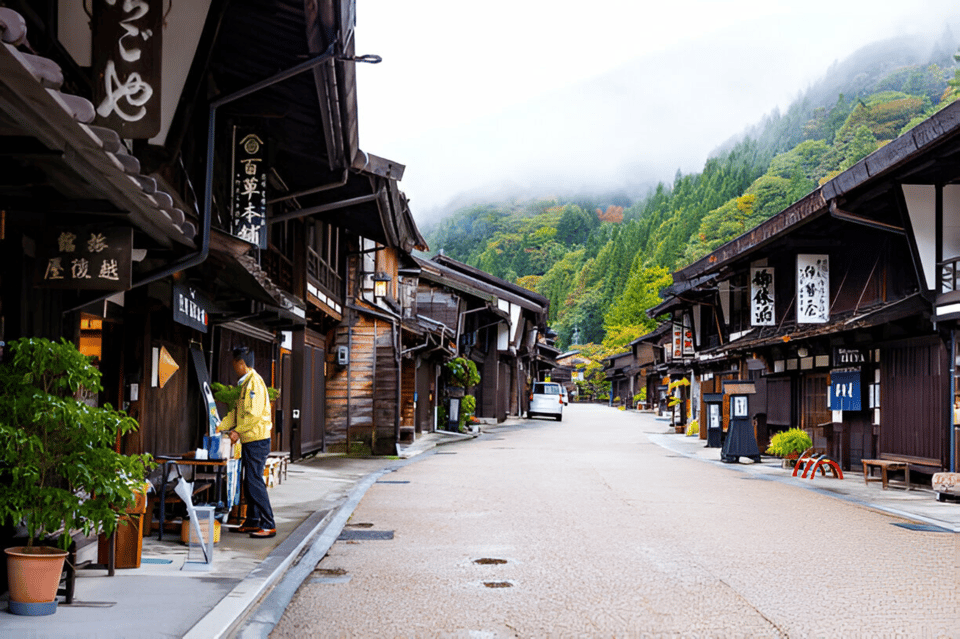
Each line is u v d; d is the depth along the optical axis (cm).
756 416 2273
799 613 572
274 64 877
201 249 705
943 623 548
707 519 1028
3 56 304
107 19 604
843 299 1848
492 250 19400
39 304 582
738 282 2627
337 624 542
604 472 1670
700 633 523
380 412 2064
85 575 644
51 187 501
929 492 1355
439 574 700
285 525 927
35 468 488
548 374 10462
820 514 1084
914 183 1365
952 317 1257
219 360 1184
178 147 845
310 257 1686
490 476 1566
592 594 629
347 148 1059
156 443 895
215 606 553
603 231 19025
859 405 1662
